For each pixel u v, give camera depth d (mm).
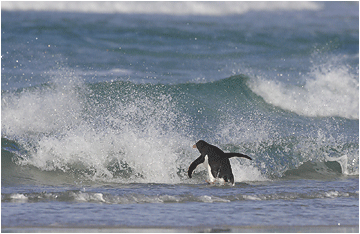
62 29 103500
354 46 102125
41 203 23812
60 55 76938
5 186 28266
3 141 35094
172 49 88562
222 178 29828
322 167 36625
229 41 99750
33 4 135875
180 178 32281
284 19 139000
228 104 51219
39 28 102188
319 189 29328
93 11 140375
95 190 27672
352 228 20641
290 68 76250
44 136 36125
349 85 62000
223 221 21250
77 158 33594
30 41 87000
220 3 148250
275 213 22984
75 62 72438
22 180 30094
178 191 27766
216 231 19672
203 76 67875
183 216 21984
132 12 141125
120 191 27453
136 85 48625
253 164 35000
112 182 30766
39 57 73500
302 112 53188
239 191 28078
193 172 33062
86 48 84750
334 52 95250
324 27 124938
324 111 53812
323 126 48062
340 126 48906
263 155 36562
